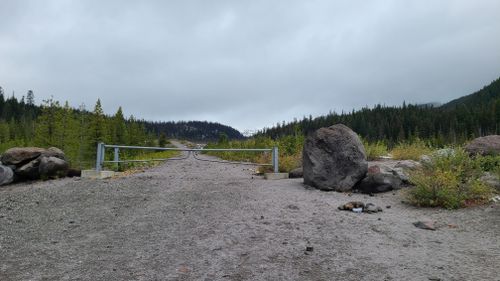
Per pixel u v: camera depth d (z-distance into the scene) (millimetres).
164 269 4551
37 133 29547
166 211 7473
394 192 9523
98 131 37094
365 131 106812
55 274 4391
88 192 9250
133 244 5500
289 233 6012
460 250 5262
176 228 6293
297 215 7180
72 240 5699
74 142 29516
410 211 7727
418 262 4793
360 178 9953
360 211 7535
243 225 6441
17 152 12195
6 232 6102
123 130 55188
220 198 8711
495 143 12867
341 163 10000
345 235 5953
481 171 9703
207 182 11102
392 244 5547
